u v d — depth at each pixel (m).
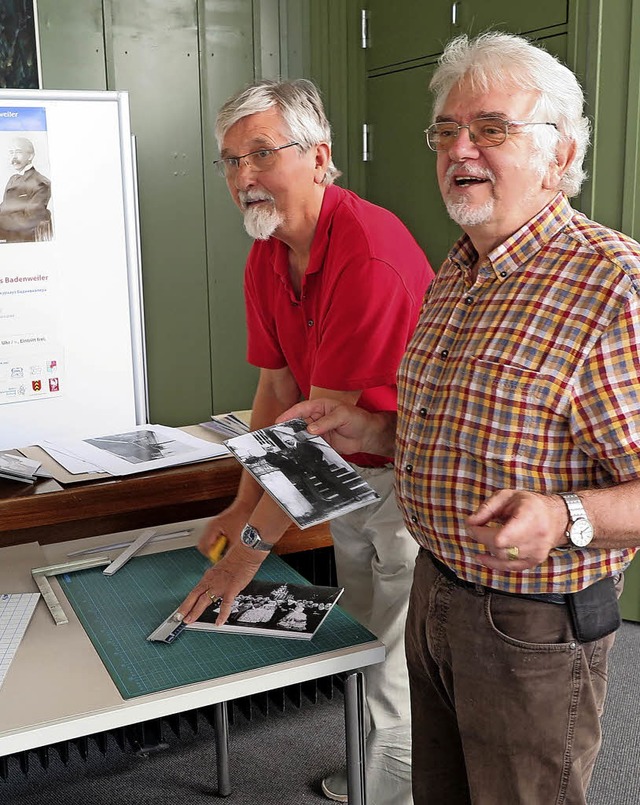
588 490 1.18
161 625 1.59
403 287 1.77
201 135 4.10
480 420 1.29
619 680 2.85
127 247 2.88
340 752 2.51
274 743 2.56
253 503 1.87
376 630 2.08
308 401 1.70
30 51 3.69
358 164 4.13
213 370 4.33
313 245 1.85
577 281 1.24
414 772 1.63
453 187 1.34
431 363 1.40
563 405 1.22
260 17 4.10
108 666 1.46
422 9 3.62
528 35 3.16
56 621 1.62
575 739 1.34
